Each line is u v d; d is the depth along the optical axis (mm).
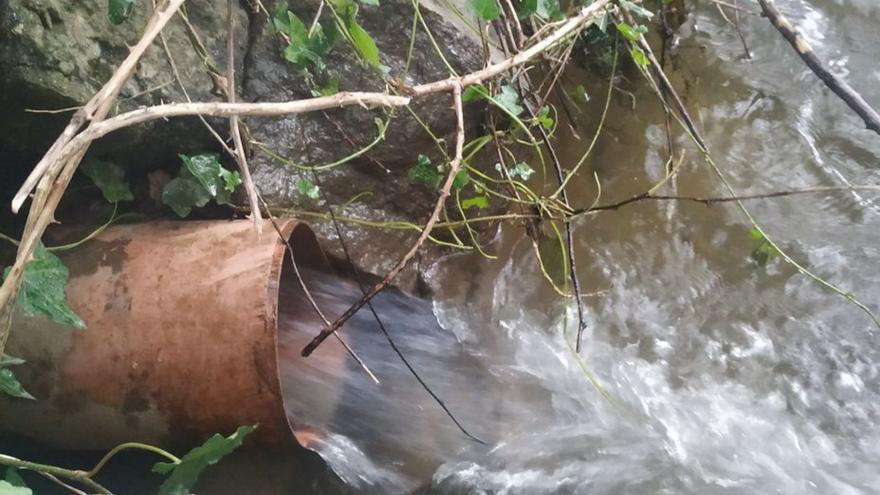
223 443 505
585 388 743
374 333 750
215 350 590
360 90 779
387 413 696
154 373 599
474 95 680
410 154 797
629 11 804
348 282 770
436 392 722
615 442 701
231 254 616
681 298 817
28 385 615
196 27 706
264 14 750
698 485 672
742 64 1043
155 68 666
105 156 675
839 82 668
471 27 778
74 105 632
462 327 783
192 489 637
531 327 792
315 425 670
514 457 683
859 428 716
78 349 604
